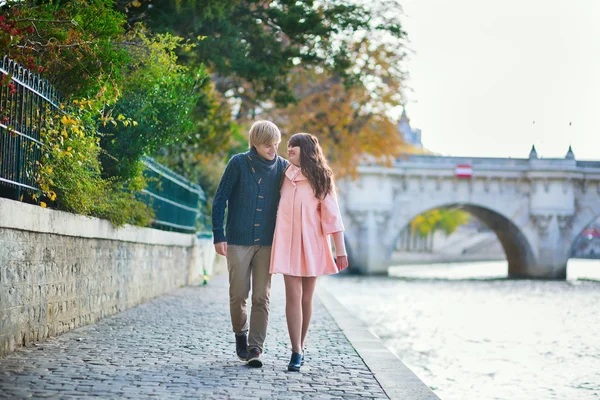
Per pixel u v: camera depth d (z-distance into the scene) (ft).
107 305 39.11
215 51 63.31
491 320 76.59
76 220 31.96
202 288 65.98
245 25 70.28
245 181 24.97
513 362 45.68
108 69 34.42
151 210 50.11
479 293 133.80
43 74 32.65
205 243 83.97
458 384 37.99
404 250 383.24
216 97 82.79
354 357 28.30
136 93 41.70
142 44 43.24
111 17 35.04
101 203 36.40
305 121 128.36
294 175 24.89
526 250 231.71
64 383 20.43
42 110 29.84
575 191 228.84
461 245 396.37
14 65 26.40
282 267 24.20
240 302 25.29
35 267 27.35
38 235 27.58
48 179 29.58
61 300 30.83
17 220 24.70
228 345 29.91
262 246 25.08
